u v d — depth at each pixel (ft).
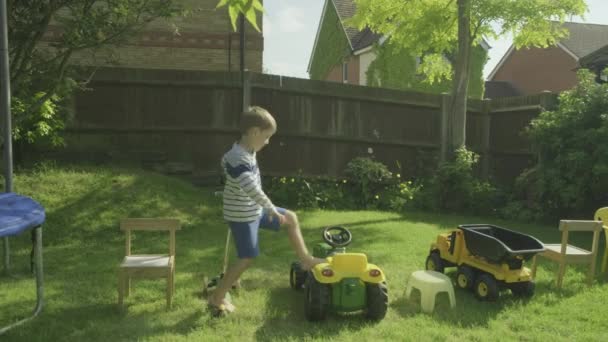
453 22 36.35
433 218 28.30
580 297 14.32
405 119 34.83
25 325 11.44
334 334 11.28
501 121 36.06
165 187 25.77
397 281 15.34
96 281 14.85
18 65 20.99
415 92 34.78
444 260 16.31
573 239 23.95
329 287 12.16
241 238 11.91
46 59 21.71
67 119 27.76
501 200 32.12
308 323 11.93
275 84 30.96
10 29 19.15
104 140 29.35
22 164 26.17
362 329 11.51
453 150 33.91
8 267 15.67
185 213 23.76
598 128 26.71
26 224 10.64
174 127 30.14
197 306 12.81
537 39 37.32
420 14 36.73
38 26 19.52
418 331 11.45
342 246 13.89
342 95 32.71
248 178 11.32
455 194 31.76
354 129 33.42
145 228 13.38
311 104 32.12
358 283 12.03
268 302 13.33
